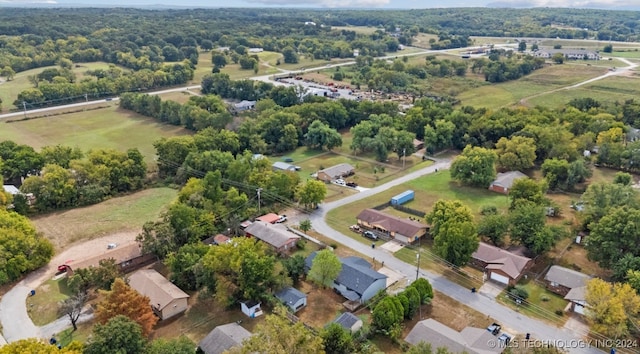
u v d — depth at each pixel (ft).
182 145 443.32
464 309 249.14
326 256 257.14
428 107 589.73
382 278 261.24
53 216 358.84
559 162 415.23
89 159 407.44
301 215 362.94
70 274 271.28
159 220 350.02
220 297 240.53
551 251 308.81
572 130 512.22
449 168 471.21
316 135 520.83
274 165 466.70
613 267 260.01
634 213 265.54
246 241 259.80
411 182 436.35
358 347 217.77
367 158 504.02
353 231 338.34
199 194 340.80
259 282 245.86
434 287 269.23
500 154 458.09
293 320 238.48
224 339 209.46
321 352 188.44
